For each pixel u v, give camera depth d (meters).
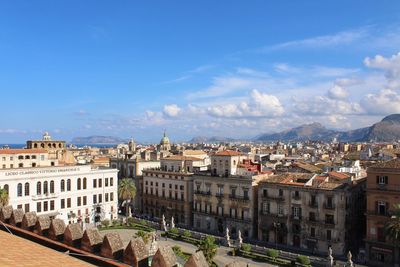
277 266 82.25
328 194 99.06
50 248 21.14
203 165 144.75
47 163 151.75
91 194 129.00
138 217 148.12
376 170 89.44
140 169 157.50
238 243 98.88
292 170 134.50
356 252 100.31
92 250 21.66
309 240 102.31
